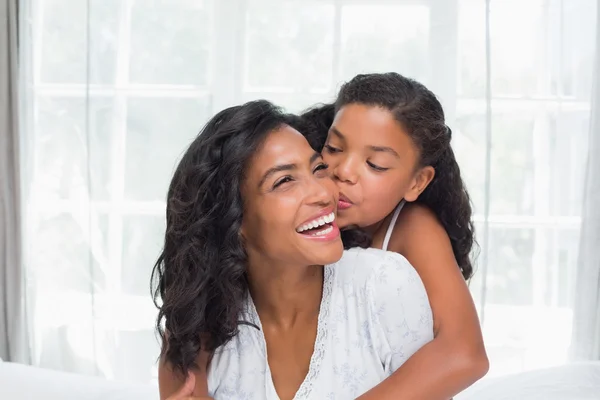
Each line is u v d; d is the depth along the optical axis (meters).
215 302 1.24
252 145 1.14
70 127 2.96
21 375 1.99
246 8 2.88
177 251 1.22
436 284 1.31
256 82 2.90
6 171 2.81
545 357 2.86
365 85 1.43
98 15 2.90
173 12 2.91
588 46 2.78
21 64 2.87
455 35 2.80
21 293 2.84
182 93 2.93
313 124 1.54
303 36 2.87
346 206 1.40
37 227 2.98
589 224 2.71
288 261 1.17
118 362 2.96
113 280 2.95
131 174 2.95
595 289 2.71
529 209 2.84
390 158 1.38
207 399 1.22
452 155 1.53
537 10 2.80
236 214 1.16
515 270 2.86
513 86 2.82
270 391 1.26
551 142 2.82
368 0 2.84
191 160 1.19
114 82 2.92
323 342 1.24
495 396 1.92
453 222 1.53
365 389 1.24
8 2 2.81
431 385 1.17
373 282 1.23
